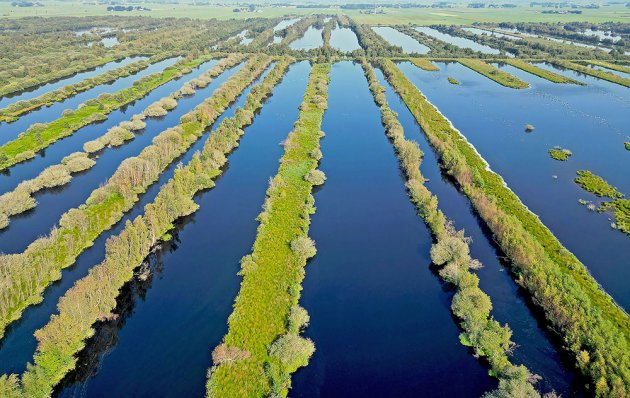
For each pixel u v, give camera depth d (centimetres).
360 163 13200
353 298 7969
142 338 7181
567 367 6456
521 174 12256
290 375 6419
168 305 7844
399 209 10744
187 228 10025
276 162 13300
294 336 6725
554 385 6162
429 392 6256
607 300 7450
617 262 8669
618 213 10181
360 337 7150
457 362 6688
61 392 6300
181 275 8544
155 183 11988
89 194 11556
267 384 6103
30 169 12900
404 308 7756
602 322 6581
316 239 9575
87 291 7262
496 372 6356
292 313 7200
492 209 9819
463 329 7231
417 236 9694
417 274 8562
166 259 8994
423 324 7412
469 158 13012
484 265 8619
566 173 12325
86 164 12812
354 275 8519
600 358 6025
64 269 8675
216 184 11994
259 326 7062
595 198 11012
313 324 7400
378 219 10325
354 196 11338
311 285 8256
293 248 8850
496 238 9231
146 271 8519
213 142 13438
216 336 7188
